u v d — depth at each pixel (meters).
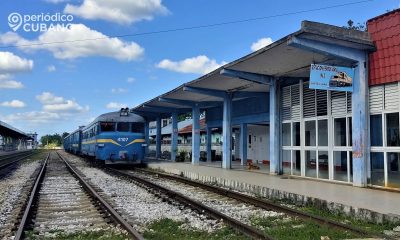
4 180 20.69
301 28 12.53
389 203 10.30
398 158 12.80
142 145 27.78
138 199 13.34
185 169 23.36
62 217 10.32
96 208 11.52
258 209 11.15
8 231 8.75
